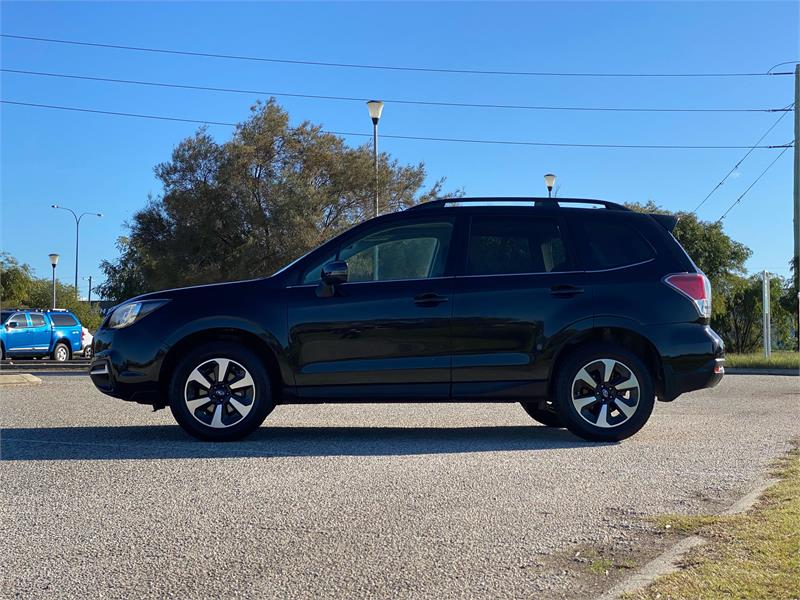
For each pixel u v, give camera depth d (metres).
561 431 8.15
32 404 10.71
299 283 7.41
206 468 6.15
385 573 3.88
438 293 7.33
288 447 7.06
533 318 7.33
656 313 7.36
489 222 7.61
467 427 8.49
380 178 39.22
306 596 3.61
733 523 4.51
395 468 6.16
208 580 3.80
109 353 7.35
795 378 16.77
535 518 4.79
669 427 8.37
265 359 7.39
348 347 7.27
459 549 4.23
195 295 7.38
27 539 4.41
